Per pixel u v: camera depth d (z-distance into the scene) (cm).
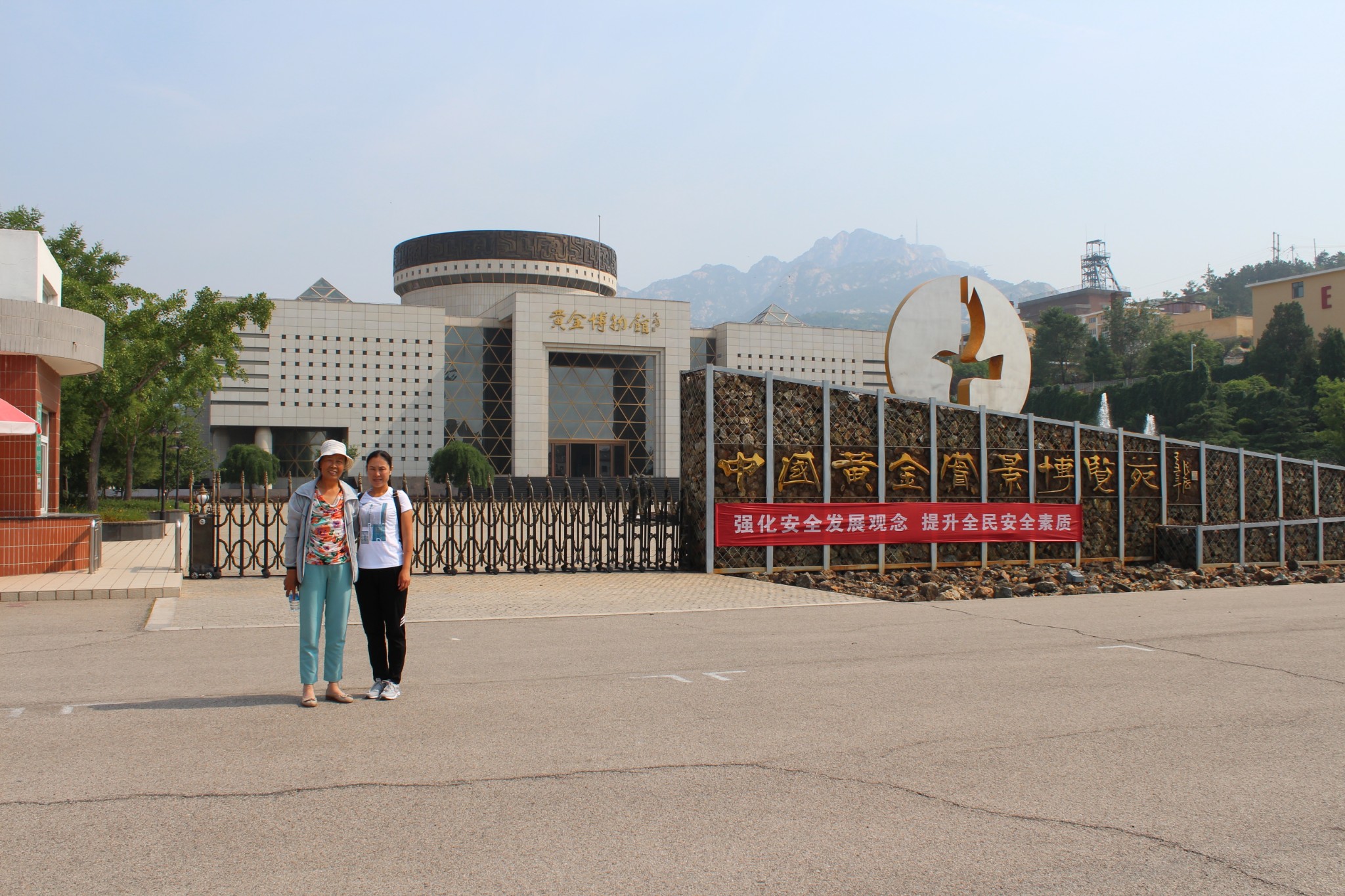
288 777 509
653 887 380
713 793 493
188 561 1563
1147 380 8812
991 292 1939
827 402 1697
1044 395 10088
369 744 573
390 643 691
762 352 7644
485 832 435
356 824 443
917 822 456
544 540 1661
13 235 1923
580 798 483
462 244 7575
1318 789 512
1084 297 17650
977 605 1295
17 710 647
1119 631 1058
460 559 1630
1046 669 830
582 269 7756
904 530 1727
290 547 680
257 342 6594
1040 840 437
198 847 414
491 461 6931
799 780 515
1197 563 1867
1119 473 1931
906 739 597
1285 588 1580
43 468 1759
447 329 6956
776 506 1648
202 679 755
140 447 4541
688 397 1703
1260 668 845
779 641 977
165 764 528
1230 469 2069
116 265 3394
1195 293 17488
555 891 376
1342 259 17500
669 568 1702
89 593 1280
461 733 599
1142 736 610
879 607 1261
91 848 411
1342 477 2212
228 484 5450
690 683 759
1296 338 8806
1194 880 395
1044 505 1845
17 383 1636
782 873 395
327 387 6694
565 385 6888
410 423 6800
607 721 634
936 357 1922
